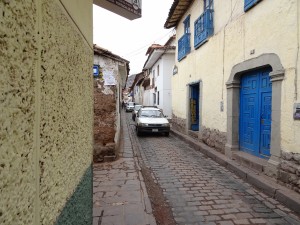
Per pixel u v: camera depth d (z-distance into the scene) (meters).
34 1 0.85
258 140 6.04
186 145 9.91
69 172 1.27
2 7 0.65
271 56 5.04
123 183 4.92
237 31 6.51
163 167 6.58
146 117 13.05
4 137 0.65
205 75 8.99
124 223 3.29
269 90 5.59
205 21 8.53
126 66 8.16
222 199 4.41
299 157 4.25
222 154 7.40
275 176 4.85
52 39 1.03
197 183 5.28
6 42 0.67
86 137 1.76
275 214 3.82
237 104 6.88
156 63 21.56
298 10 4.30
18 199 0.72
